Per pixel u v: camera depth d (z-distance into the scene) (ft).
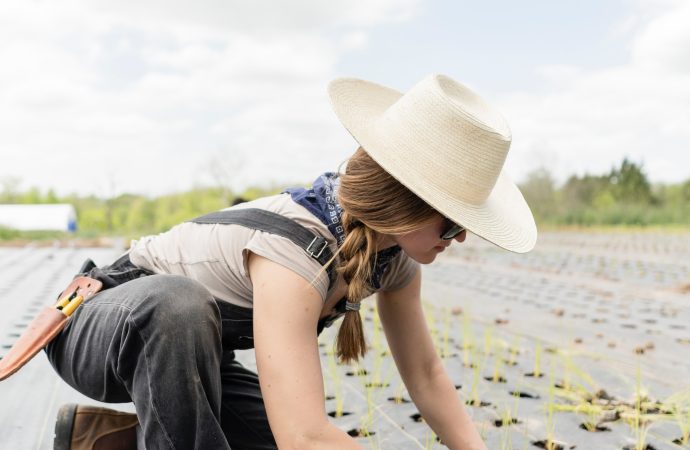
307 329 5.49
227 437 7.24
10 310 17.01
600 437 8.57
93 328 5.86
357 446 5.27
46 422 9.08
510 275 27.27
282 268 5.51
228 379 7.32
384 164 5.13
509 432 8.73
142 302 5.56
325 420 5.34
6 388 10.51
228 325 6.30
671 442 8.36
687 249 42.73
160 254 6.53
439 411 7.02
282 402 5.29
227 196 76.43
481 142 5.39
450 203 5.37
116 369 5.75
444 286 23.62
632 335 15.12
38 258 33.01
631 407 9.69
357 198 5.41
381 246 5.87
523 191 79.51
